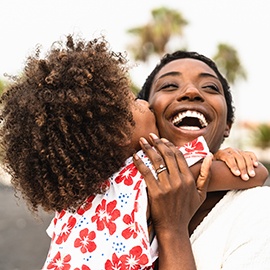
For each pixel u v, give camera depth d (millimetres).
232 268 1946
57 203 2010
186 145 2180
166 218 1969
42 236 11773
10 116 2037
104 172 2021
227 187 2148
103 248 1974
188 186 1994
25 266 9086
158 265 1989
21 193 2107
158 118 2494
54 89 1972
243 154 2246
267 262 1938
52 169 1959
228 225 2080
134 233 1966
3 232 12234
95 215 2031
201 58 2773
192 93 2438
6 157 2072
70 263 1983
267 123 36219
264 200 2072
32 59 2148
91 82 1980
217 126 2494
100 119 1977
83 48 2145
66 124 1941
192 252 1981
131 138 2082
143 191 1997
